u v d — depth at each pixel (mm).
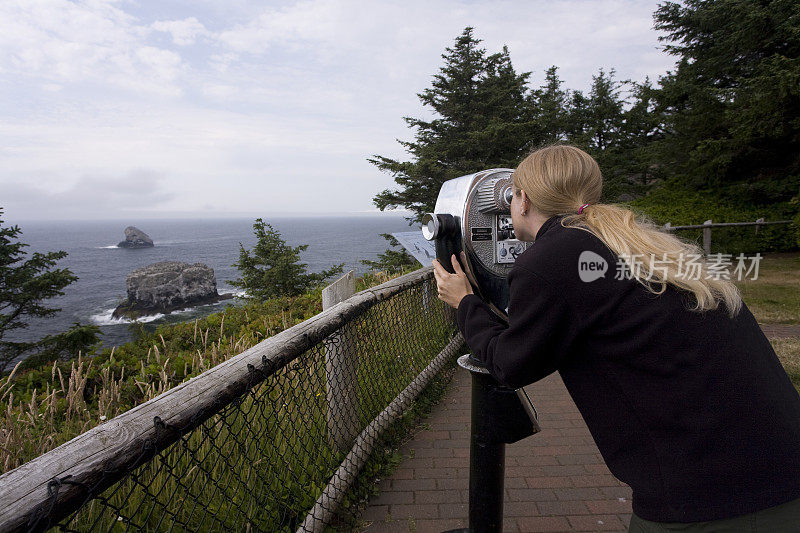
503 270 1582
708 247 11523
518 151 10250
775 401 1049
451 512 2436
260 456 2283
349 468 2535
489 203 1518
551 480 2709
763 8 11828
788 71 10375
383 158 10570
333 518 2391
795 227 11281
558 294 1106
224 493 1854
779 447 1009
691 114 14242
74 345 9625
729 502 996
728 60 13664
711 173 13844
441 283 1572
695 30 14516
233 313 5941
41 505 1003
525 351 1145
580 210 1233
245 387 1729
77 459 1143
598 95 23000
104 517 1943
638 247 1093
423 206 10383
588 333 1118
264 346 1966
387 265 10672
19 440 2629
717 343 1046
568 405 3707
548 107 10359
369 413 3023
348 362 2775
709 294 1054
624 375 1095
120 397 3488
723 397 1019
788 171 13000
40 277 11477
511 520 2373
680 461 1031
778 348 4801
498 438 1704
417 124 10664
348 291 2887
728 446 1003
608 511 2428
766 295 7492
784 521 981
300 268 11141
